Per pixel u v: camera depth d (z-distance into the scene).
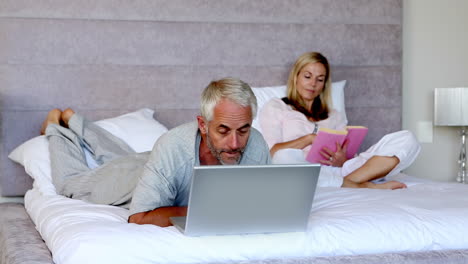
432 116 3.76
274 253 1.54
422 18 3.74
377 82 3.55
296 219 1.54
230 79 1.59
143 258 1.46
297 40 3.42
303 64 3.14
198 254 1.50
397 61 3.59
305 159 2.80
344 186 2.48
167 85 3.23
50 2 3.08
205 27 3.28
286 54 3.40
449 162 3.78
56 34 3.09
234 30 3.32
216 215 1.46
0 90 3.02
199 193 1.41
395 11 3.57
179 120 3.24
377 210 1.77
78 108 3.12
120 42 3.17
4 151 3.03
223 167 1.38
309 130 3.03
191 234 1.49
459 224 1.71
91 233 1.50
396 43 3.58
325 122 3.14
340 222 1.66
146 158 2.25
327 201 2.01
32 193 2.62
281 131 3.06
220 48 3.30
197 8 3.27
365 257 1.57
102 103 3.15
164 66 3.23
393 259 1.57
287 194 1.48
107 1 3.15
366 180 2.60
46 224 1.85
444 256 1.60
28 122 3.06
